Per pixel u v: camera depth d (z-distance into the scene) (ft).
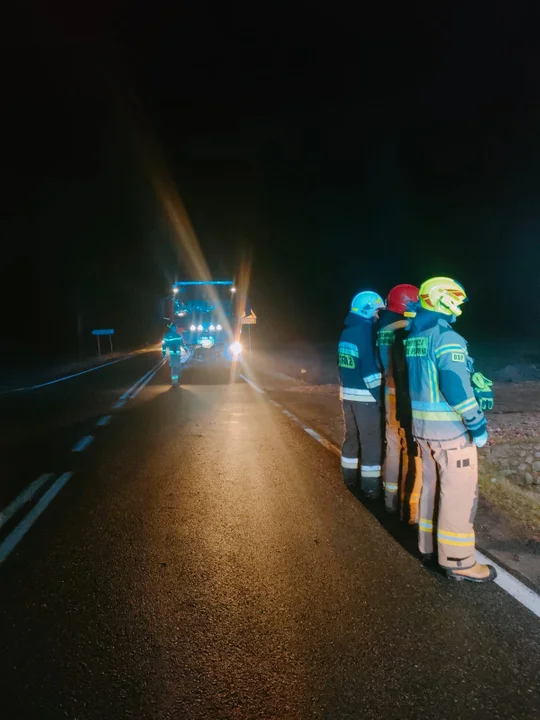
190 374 73.15
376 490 20.24
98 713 9.81
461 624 12.16
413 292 18.20
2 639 11.99
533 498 21.07
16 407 45.50
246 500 20.44
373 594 13.51
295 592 13.69
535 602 12.98
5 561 15.75
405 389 17.10
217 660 11.16
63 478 23.90
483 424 13.37
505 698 9.96
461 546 13.92
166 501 20.58
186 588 14.03
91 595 13.78
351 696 10.07
